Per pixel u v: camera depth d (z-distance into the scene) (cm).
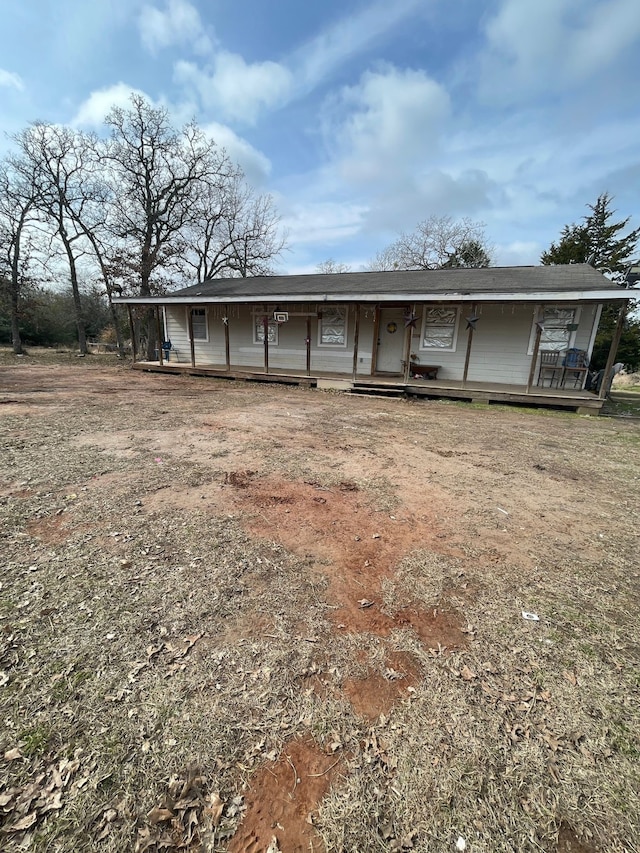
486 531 315
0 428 569
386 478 423
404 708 165
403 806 130
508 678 181
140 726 153
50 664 180
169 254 1916
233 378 1202
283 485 393
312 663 186
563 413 843
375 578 251
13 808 125
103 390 969
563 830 125
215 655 188
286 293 1078
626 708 168
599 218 1936
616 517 347
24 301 1922
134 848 117
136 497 354
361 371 1177
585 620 220
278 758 144
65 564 254
